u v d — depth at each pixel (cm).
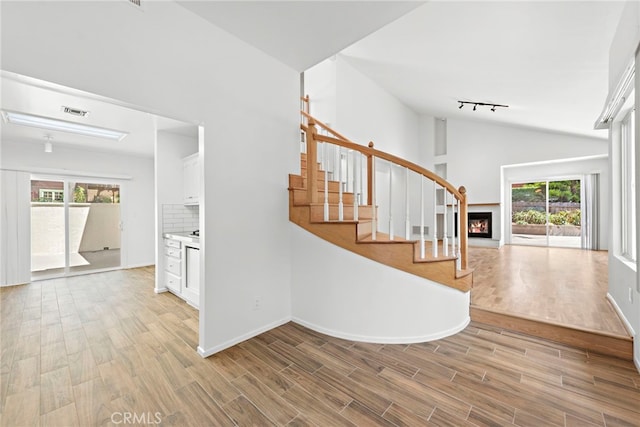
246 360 209
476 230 727
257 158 253
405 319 239
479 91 477
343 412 156
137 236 570
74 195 497
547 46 284
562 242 674
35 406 159
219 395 170
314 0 193
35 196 458
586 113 445
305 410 158
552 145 629
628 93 218
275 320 270
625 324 223
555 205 681
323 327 258
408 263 238
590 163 631
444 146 799
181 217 424
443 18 292
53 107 280
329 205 292
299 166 296
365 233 275
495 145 697
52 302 343
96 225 521
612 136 279
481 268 449
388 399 166
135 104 177
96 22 161
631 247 253
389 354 218
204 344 215
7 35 133
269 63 265
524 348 224
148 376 189
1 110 286
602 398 164
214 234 221
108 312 309
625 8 197
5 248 420
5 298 359
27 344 232
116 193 545
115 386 178
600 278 379
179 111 198
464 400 164
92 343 235
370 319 241
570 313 257
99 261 524
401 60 445
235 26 222
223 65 226
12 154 430
